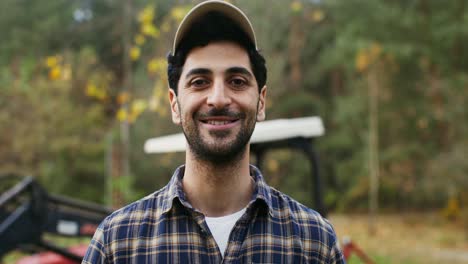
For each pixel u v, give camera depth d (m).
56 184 17.42
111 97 18.48
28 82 18.66
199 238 1.81
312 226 1.91
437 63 18.52
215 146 1.80
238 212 1.88
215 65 1.83
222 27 1.85
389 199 20.77
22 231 4.64
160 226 1.83
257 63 1.90
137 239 1.84
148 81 14.55
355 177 20.80
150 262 1.81
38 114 17.36
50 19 26.27
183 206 1.84
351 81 20.92
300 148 4.82
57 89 17.94
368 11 19.36
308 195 20.75
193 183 1.89
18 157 17.22
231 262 1.79
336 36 22.92
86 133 17.86
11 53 24.98
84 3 29.05
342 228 17.09
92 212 5.24
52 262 5.38
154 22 15.20
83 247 5.71
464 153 16.39
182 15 7.70
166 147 4.80
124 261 1.83
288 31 23.83
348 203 21.16
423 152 18.69
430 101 18.70
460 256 12.38
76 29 25.97
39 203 4.71
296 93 23.91
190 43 1.86
